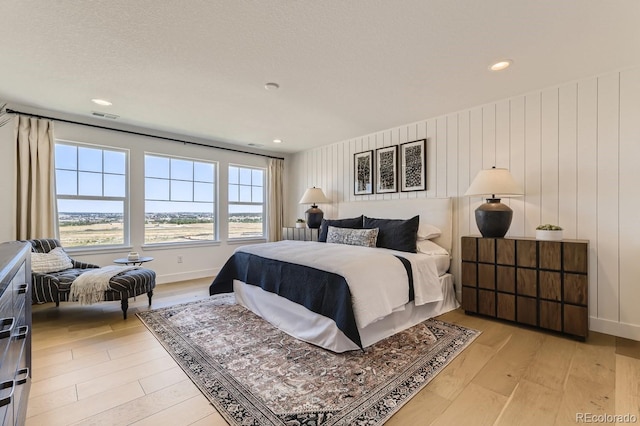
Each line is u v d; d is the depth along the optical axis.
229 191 5.13
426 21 1.81
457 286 3.38
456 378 1.80
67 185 3.65
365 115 3.54
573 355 2.09
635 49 2.11
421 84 2.70
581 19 1.78
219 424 1.41
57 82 2.66
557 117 2.73
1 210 3.15
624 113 2.40
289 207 5.85
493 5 1.67
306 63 2.32
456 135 3.43
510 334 2.47
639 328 2.34
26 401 1.38
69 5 1.66
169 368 1.93
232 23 1.83
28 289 1.56
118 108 3.35
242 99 3.05
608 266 2.48
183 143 4.53
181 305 3.26
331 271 2.23
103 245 3.91
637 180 2.35
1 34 1.93
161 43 2.04
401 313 2.55
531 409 1.51
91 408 1.52
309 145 5.14
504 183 2.68
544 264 2.50
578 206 2.62
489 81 2.64
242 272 3.17
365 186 4.44
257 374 1.85
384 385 1.72
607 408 1.51
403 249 3.21
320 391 1.67
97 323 2.72
